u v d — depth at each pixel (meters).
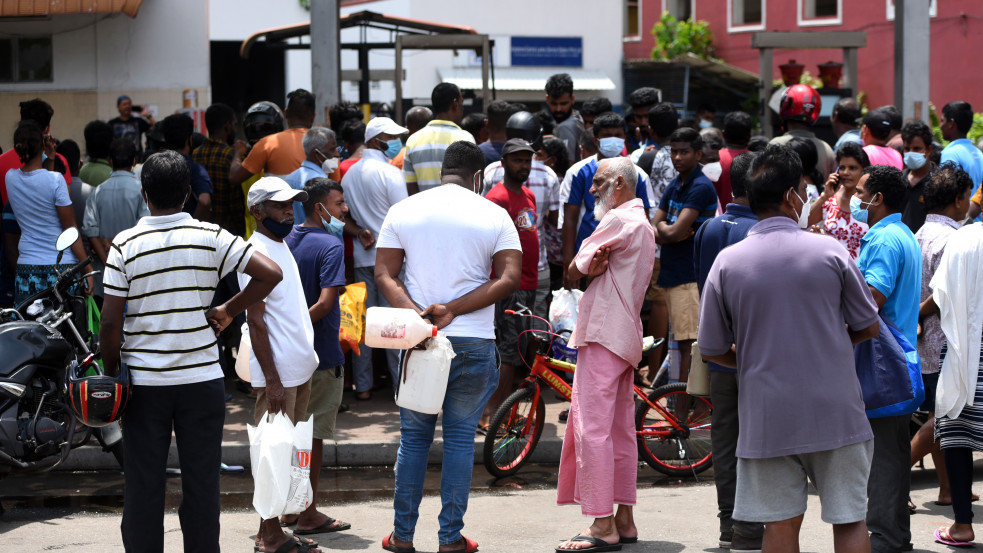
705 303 4.86
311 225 6.51
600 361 6.00
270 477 5.44
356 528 6.55
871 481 5.69
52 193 8.30
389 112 14.44
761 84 19.62
